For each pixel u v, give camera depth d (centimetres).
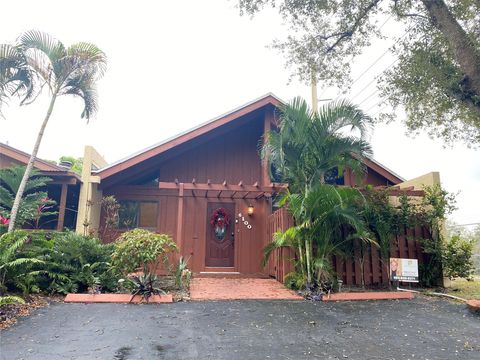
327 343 424
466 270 816
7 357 354
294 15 817
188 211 1057
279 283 841
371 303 650
